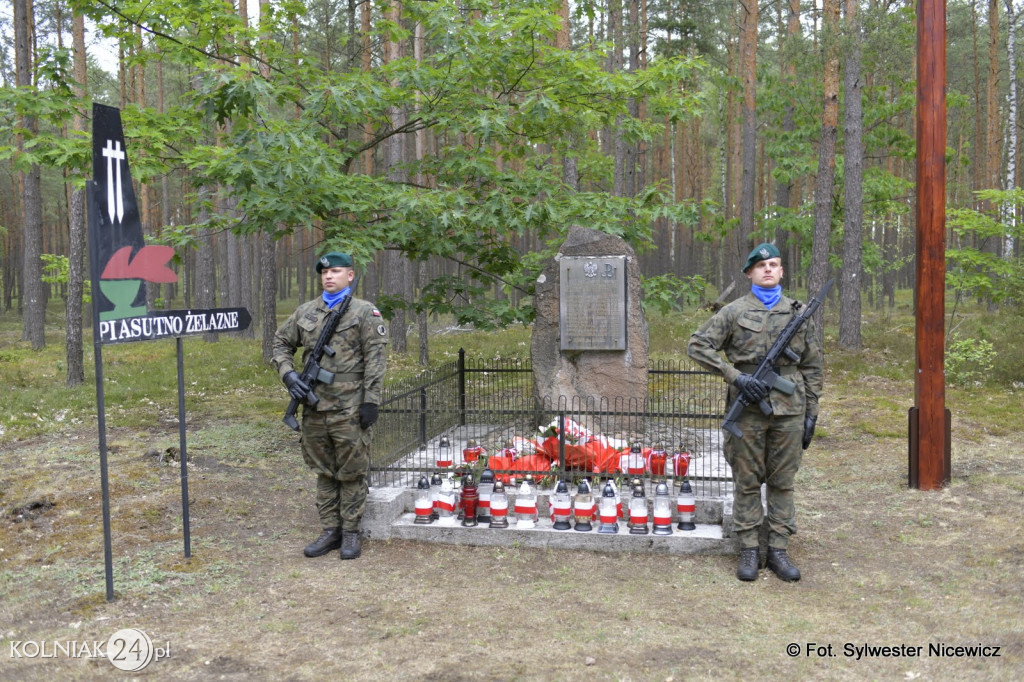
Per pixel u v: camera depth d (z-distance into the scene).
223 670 4.20
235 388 14.83
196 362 18.59
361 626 4.76
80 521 6.86
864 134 20.97
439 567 5.79
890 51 18.58
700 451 8.15
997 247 30.08
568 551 6.11
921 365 7.69
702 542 6.00
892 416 11.13
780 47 28.81
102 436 5.18
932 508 7.07
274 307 17.95
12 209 41.03
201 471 8.58
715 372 5.55
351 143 10.03
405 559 5.97
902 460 8.88
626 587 5.34
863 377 14.65
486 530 6.26
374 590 5.36
